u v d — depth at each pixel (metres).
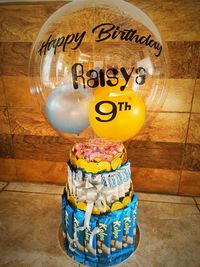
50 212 1.32
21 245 1.10
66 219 1.00
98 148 0.91
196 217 1.29
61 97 0.73
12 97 1.35
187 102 1.25
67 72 0.74
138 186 1.50
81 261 1.01
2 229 1.20
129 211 0.94
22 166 1.54
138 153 1.40
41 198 1.44
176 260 1.02
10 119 1.41
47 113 0.79
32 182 1.59
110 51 0.74
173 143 1.35
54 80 0.79
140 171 1.45
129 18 0.75
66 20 0.77
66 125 0.76
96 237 0.94
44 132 1.42
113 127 0.72
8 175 1.59
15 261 1.02
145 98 0.82
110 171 0.87
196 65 1.16
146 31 0.76
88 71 0.70
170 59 1.16
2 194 1.47
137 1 1.09
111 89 0.68
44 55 0.77
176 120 1.29
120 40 0.72
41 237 1.15
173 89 1.23
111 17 0.75
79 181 0.88
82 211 0.91
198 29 1.10
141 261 1.02
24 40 1.21
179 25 1.10
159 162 1.41
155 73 0.82
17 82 1.30
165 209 1.35
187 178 1.43
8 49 1.23
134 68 0.73
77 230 0.94
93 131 0.79
